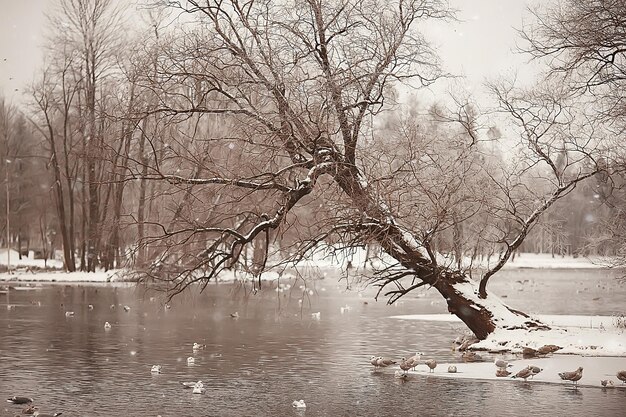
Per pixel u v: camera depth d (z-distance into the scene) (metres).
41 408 17.34
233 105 27.95
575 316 35.81
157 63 26.70
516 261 101.75
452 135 29.75
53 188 72.81
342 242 26.39
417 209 26.84
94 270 68.94
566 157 29.84
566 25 27.84
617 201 32.34
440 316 39.28
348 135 26.33
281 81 25.91
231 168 26.56
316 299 51.16
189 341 28.92
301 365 23.67
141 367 23.00
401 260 27.41
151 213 31.08
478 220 29.73
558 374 21.70
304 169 27.70
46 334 30.61
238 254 26.47
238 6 26.25
